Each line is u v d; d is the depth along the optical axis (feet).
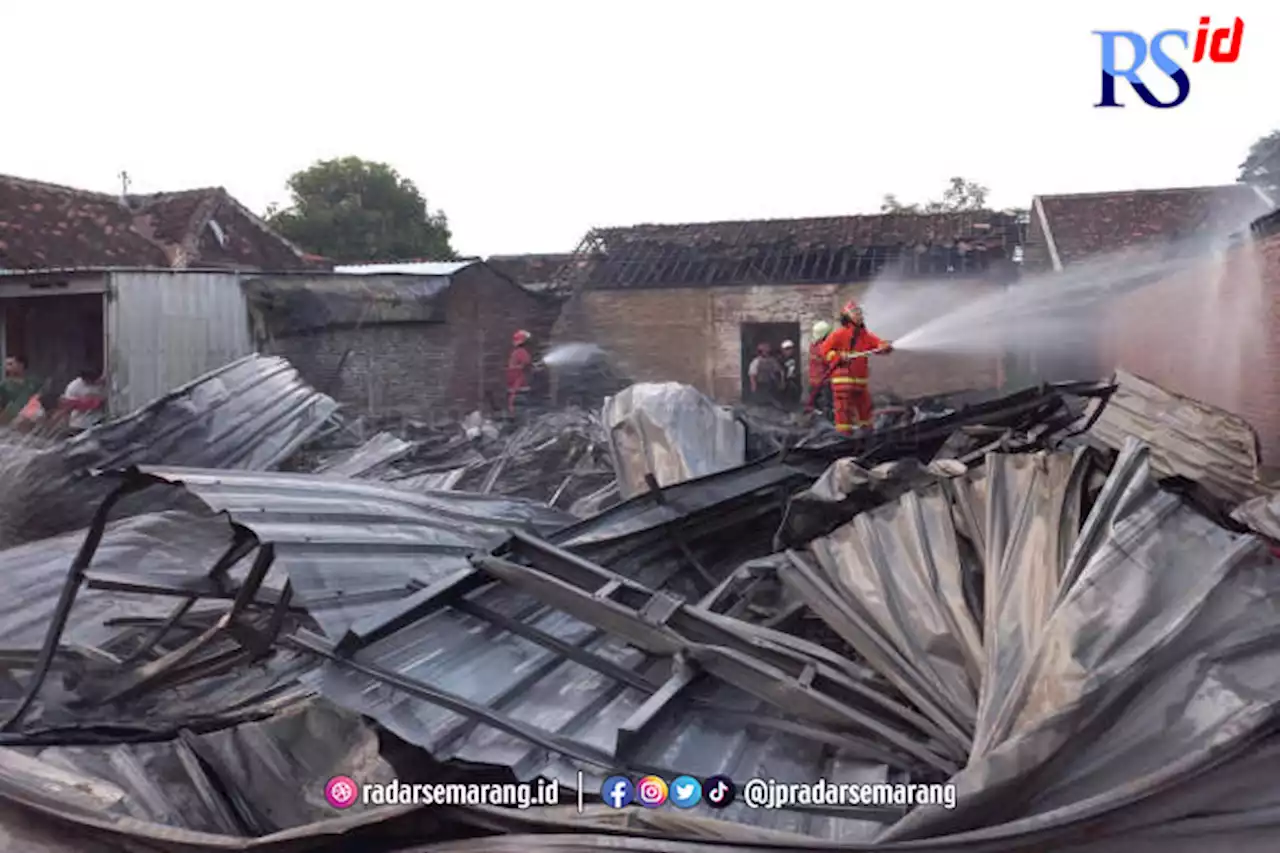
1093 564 10.89
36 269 49.24
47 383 41.93
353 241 103.65
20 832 10.74
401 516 15.61
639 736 10.87
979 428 21.79
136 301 41.04
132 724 13.16
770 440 25.08
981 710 10.49
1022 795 9.05
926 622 12.51
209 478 14.03
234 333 44.75
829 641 14.03
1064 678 9.75
